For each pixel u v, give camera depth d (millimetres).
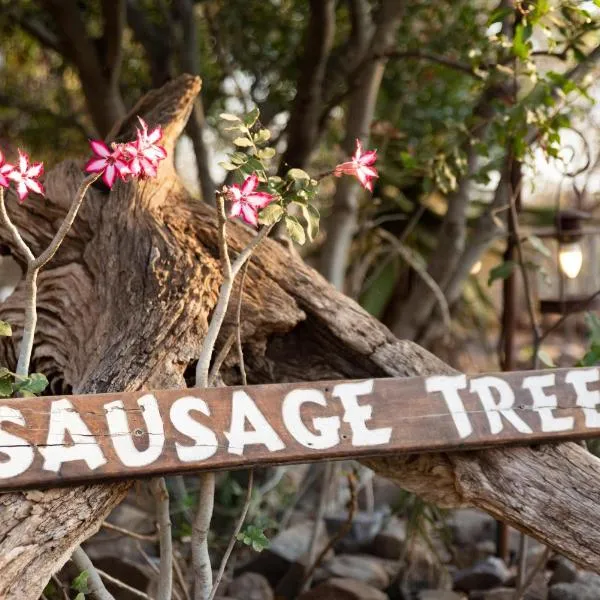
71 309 2672
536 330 3168
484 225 4352
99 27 6273
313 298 2502
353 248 5711
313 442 2137
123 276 2518
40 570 1920
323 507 3715
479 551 3879
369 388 2232
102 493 2020
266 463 2105
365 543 3986
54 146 6504
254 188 1981
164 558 2322
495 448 2305
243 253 2168
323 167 5988
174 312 2340
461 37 4980
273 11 5508
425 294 4625
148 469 2004
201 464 2041
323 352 2547
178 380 2246
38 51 6941
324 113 4508
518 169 3424
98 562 3342
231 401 2113
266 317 2453
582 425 2320
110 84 4891
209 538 3648
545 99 3016
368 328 2488
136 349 2275
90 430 1992
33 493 1935
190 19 4891
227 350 2238
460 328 6328
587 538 2213
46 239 2824
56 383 2646
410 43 5391
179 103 2867
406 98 5660
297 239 2045
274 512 4312
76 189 2818
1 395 2086
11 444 1925
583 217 3436
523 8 3186
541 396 2330
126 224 2611
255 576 3521
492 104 3373
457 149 3455
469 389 2295
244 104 5312
